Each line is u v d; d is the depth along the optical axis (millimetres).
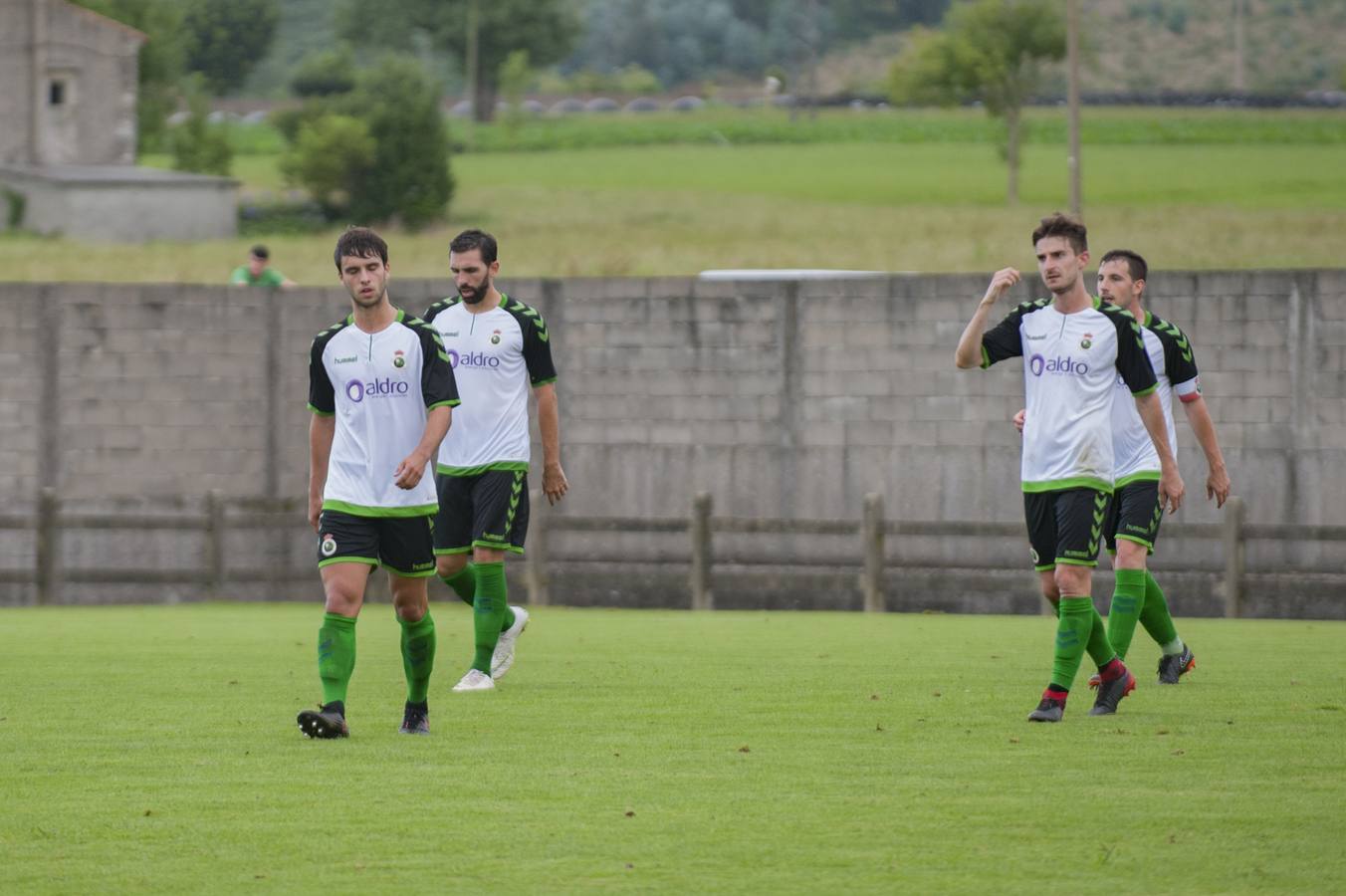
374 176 187000
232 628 46656
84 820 20703
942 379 61875
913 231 151125
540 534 59375
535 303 63969
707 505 57938
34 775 23562
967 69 198250
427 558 26312
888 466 62281
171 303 64688
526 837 19766
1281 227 140875
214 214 162500
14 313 64625
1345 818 20625
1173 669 33344
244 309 64812
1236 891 17406
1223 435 59875
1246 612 55000
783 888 17578
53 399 64750
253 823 20516
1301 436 59281
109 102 178000
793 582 59094
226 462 64938
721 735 26844
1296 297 59156
